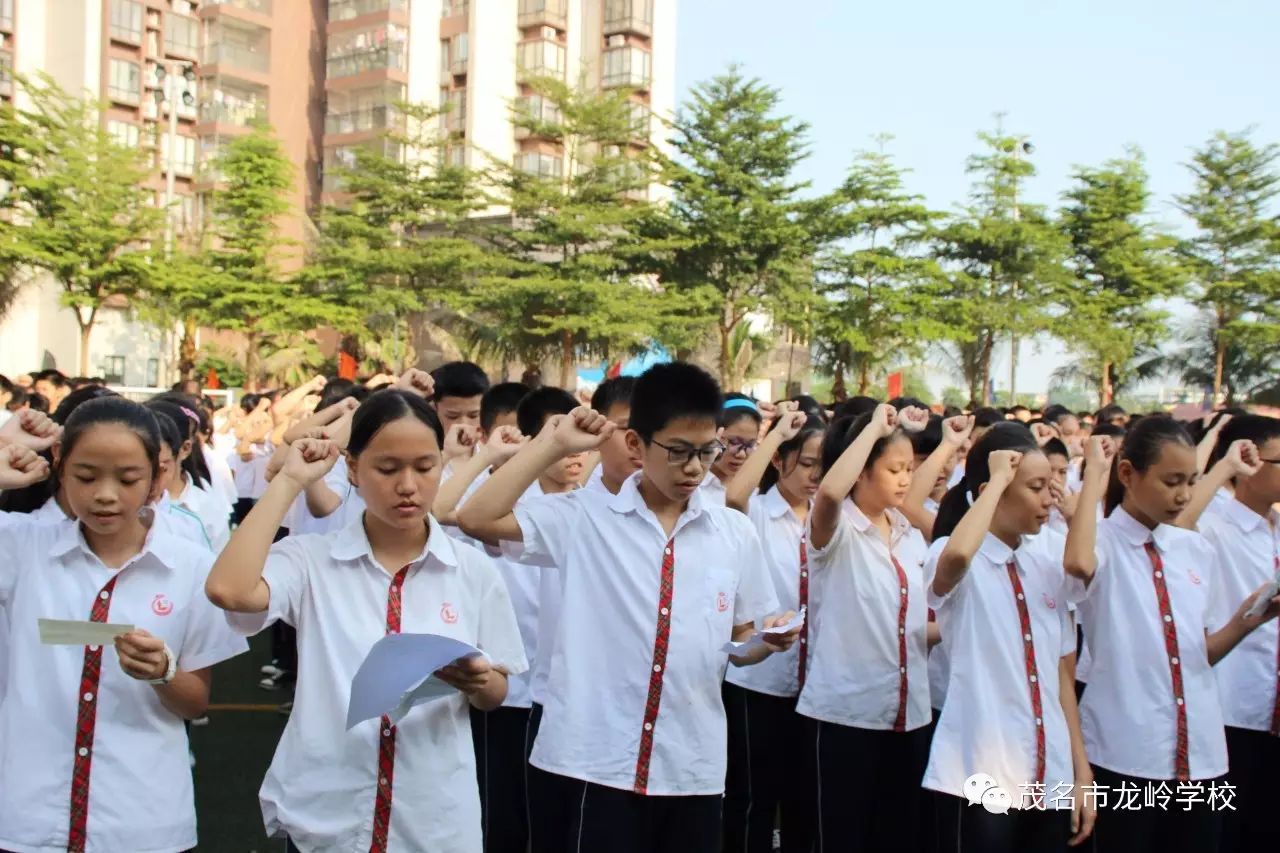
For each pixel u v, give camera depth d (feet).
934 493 18.57
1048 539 13.07
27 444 10.34
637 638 10.51
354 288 91.40
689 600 10.60
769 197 91.81
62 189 82.23
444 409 15.99
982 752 11.99
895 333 93.25
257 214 91.61
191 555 10.18
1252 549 15.03
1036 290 97.30
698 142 92.58
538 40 120.88
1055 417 29.66
